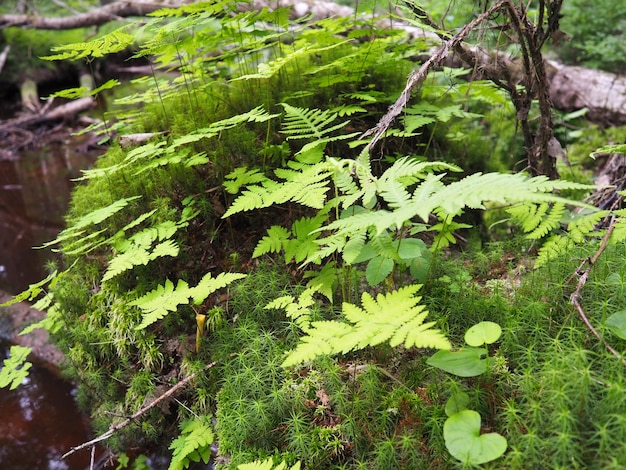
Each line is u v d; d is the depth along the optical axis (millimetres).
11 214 6238
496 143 4637
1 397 3711
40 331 4184
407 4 3275
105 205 3475
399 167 2236
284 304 2564
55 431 3391
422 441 2010
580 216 3129
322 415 2271
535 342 2139
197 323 2859
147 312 2648
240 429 2322
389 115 2613
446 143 4066
